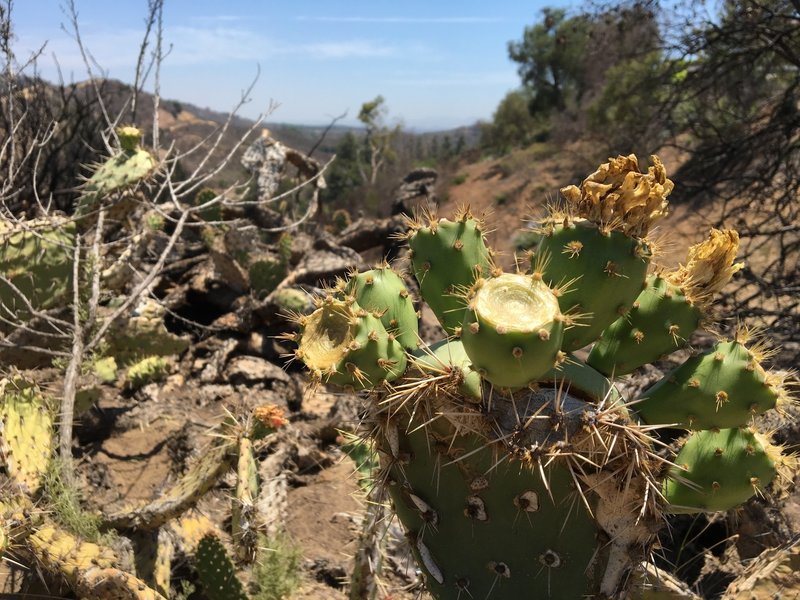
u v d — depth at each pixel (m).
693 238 8.80
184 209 4.82
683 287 1.54
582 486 1.47
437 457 1.57
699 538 2.91
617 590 1.52
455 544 1.64
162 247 7.41
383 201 25.77
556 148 32.34
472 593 1.64
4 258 4.14
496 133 44.88
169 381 5.16
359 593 2.38
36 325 4.27
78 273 4.45
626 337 1.56
